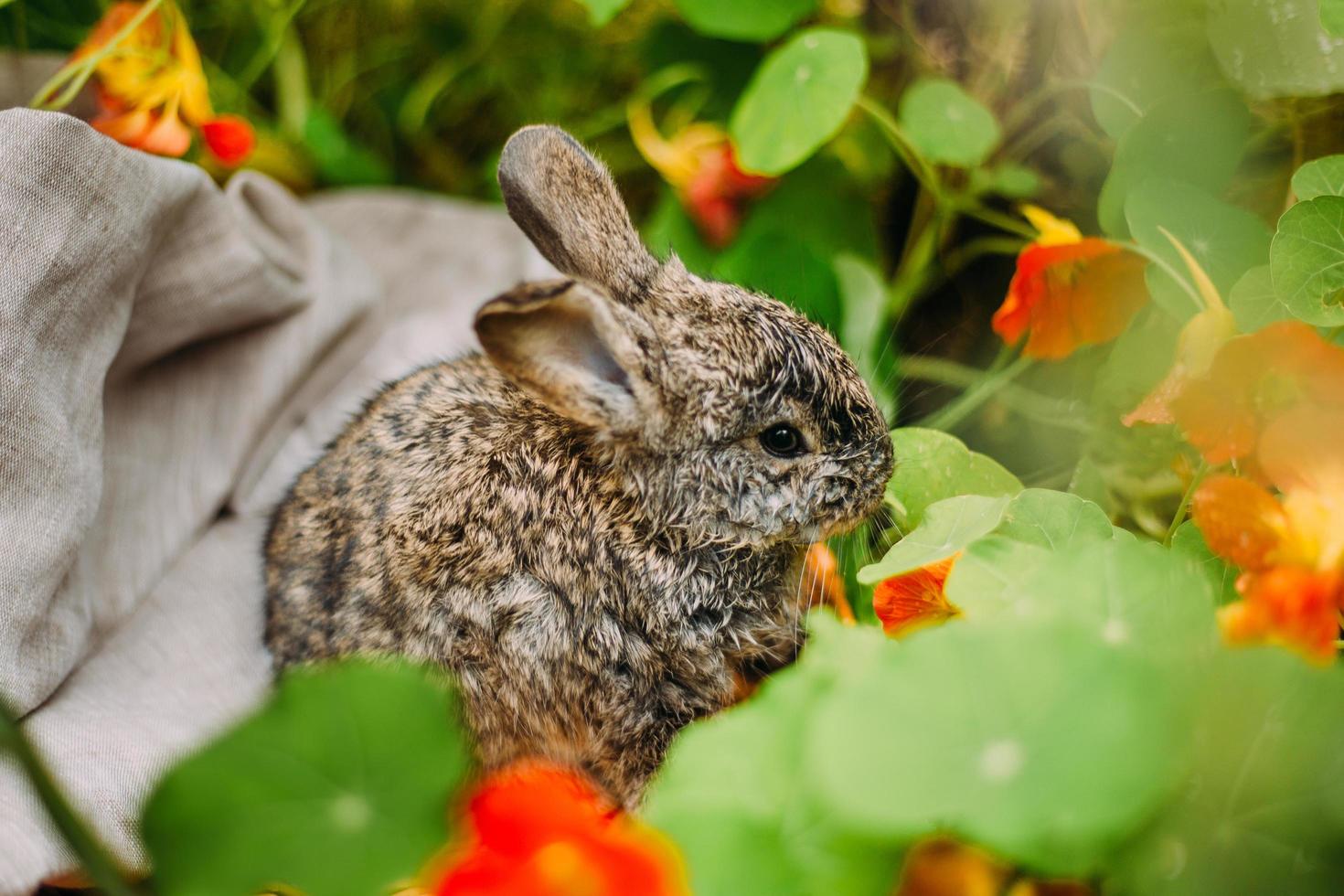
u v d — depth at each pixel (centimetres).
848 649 70
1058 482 83
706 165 88
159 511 82
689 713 78
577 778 76
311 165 95
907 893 68
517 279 91
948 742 66
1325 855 67
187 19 94
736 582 78
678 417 77
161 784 67
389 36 99
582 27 98
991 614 70
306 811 67
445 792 67
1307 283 74
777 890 67
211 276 82
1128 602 69
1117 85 82
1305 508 71
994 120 85
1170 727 66
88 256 77
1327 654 70
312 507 80
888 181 91
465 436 78
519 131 79
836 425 77
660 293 78
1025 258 78
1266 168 82
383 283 91
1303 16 78
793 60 84
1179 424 74
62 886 74
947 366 87
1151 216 78
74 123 77
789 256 84
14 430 76
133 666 79
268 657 80
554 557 77
